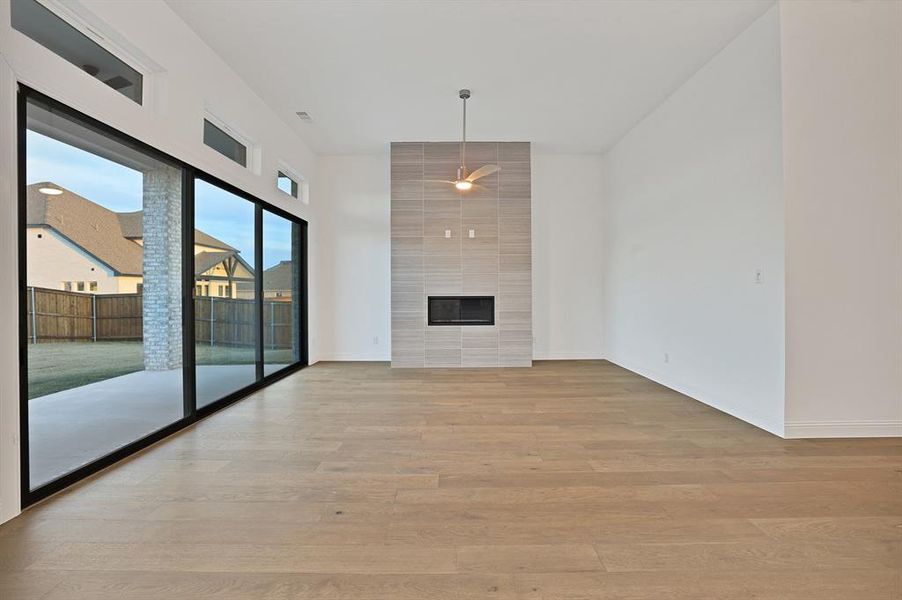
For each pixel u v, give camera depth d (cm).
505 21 336
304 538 186
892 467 258
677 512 207
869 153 309
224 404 399
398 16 329
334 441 306
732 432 324
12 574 161
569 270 671
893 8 309
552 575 162
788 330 309
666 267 477
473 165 610
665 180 475
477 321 620
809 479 242
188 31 335
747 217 346
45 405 233
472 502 217
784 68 306
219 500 219
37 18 223
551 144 621
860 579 159
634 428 335
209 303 380
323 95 458
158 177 315
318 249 660
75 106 234
